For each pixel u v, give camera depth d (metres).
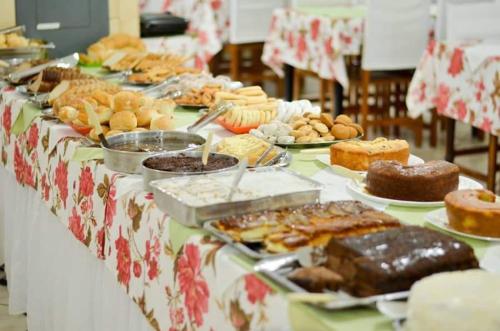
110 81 2.65
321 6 4.55
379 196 1.43
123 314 1.62
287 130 1.81
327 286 1.00
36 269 2.18
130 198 1.48
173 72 2.65
